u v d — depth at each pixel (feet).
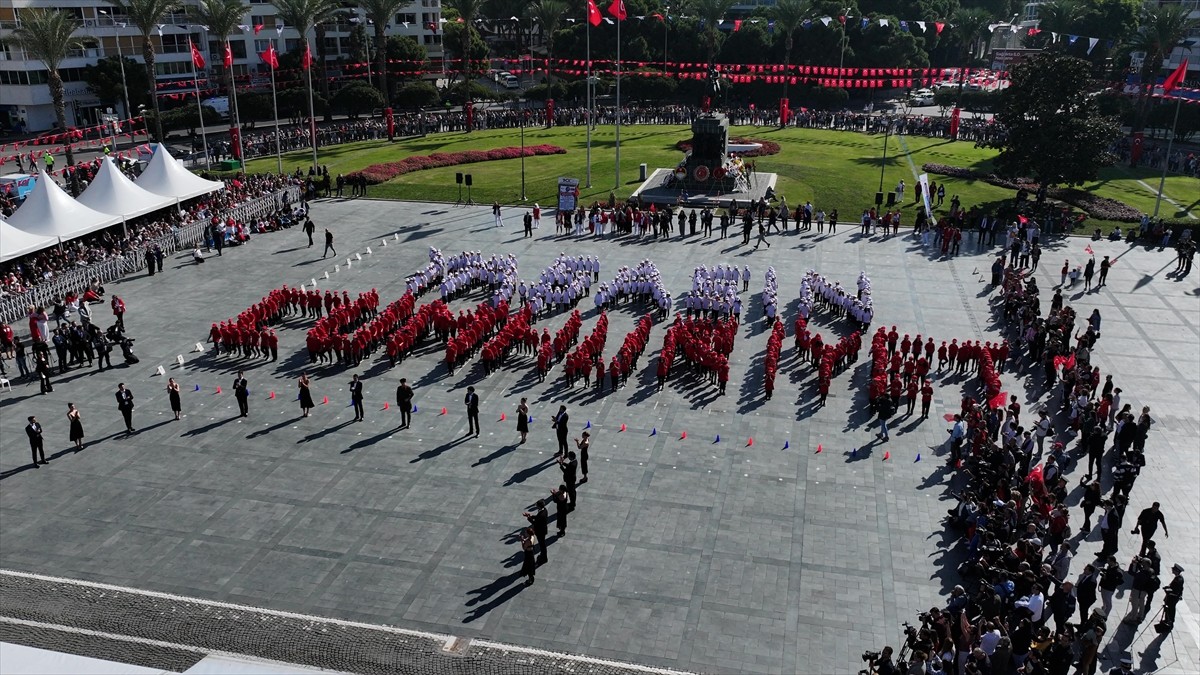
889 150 326.85
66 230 181.88
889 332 151.23
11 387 136.46
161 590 89.35
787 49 408.26
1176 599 82.28
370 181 271.49
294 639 81.97
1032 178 273.54
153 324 161.17
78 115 380.17
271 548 96.22
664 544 97.09
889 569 92.94
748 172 277.03
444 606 87.10
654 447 117.80
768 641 82.74
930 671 70.49
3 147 339.16
